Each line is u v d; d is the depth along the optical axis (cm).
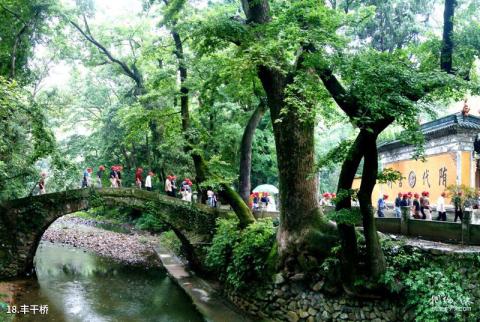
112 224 3500
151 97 1938
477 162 2114
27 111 1669
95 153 4119
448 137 2067
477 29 1016
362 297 1105
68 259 2214
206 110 1889
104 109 3781
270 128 2916
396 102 870
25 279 1778
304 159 1322
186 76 1861
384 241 1170
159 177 3262
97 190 1858
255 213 1855
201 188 1834
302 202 1316
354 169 1051
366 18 1189
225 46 1442
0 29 2169
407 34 2075
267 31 1189
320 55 1010
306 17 1084
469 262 1024
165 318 1353
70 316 1345
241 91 1816
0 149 1579
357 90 932
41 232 1834
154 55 1914
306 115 1088
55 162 1803
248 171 1894
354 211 1048
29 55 2333
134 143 3400
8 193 1911
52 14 2192
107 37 2620
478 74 1151
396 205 1877
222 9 1728
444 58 1014
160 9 1952
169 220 1892
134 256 2330
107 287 1714
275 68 1245
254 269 1394
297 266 1279
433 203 2150
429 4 2059
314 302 1206
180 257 2269
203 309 1439
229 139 2448
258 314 1345
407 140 955
